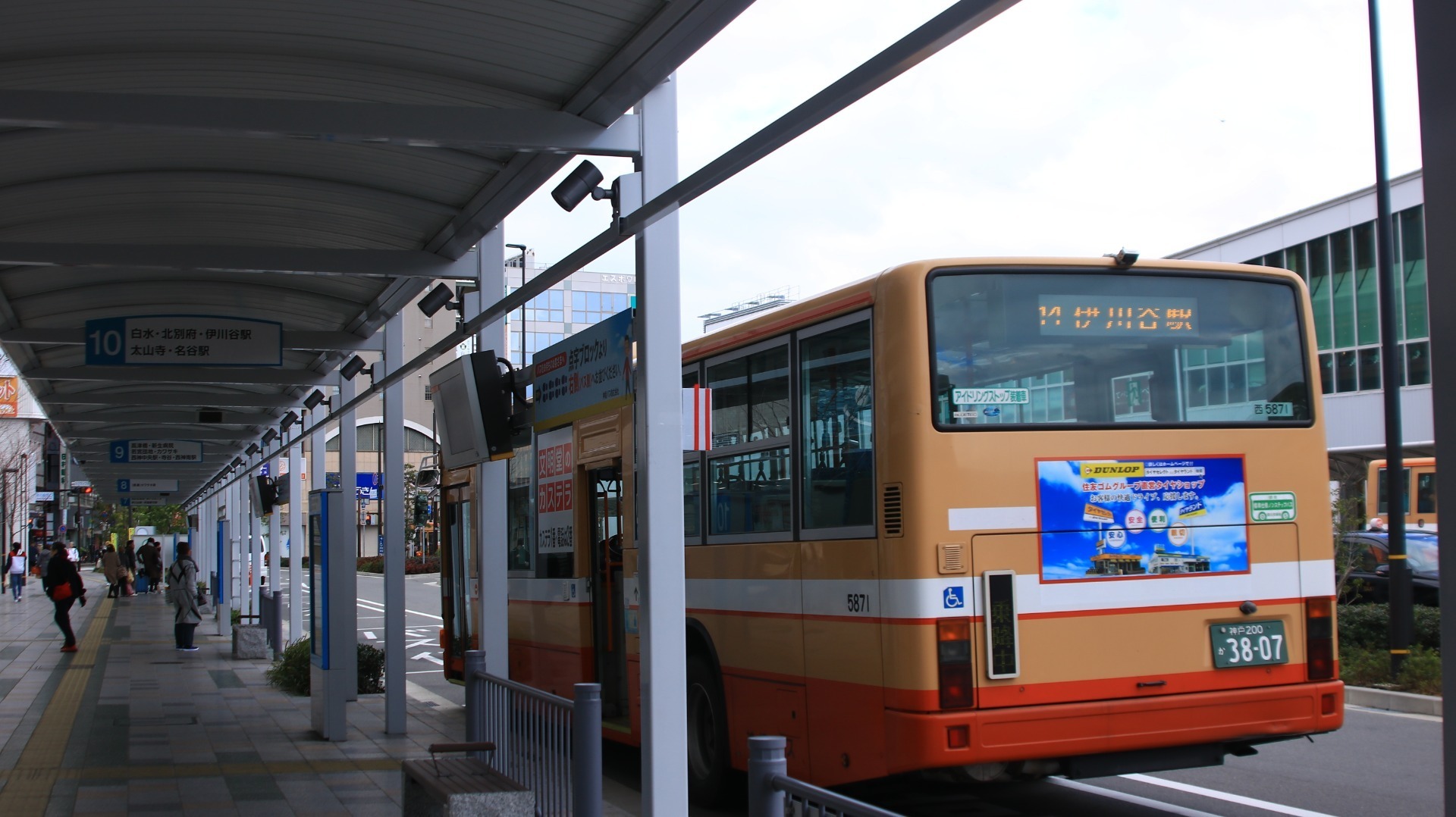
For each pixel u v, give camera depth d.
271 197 8.79
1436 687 12.86
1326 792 8.86
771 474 8.16
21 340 12.27
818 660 7.52
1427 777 9.35
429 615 36.50
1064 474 7.03
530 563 11.84
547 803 6.67
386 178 8.34
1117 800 8.77
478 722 8.09
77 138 7.46
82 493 79.88
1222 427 7.39
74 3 5.69
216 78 6.66
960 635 6.70
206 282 11.36
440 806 7.15
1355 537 19.83
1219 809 8.36
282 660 18.11
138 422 21.05
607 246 6.35
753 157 4.72
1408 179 34.38
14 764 10.52
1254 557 7.34
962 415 6.93
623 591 9.85
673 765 6.46
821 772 7.48
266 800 8.88
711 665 8.89
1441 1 2.74
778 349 8.19
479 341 9.94
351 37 6.14
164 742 11.77
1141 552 7.10
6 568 52.00
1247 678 7.21
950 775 6.77
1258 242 39.84
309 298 11.95
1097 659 6.92
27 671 19.23
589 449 10.43
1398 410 14.08
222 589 27.44
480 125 6.48
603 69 6.32
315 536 12.64
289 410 20.05
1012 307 7.16
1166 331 7.43
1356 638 15.27
